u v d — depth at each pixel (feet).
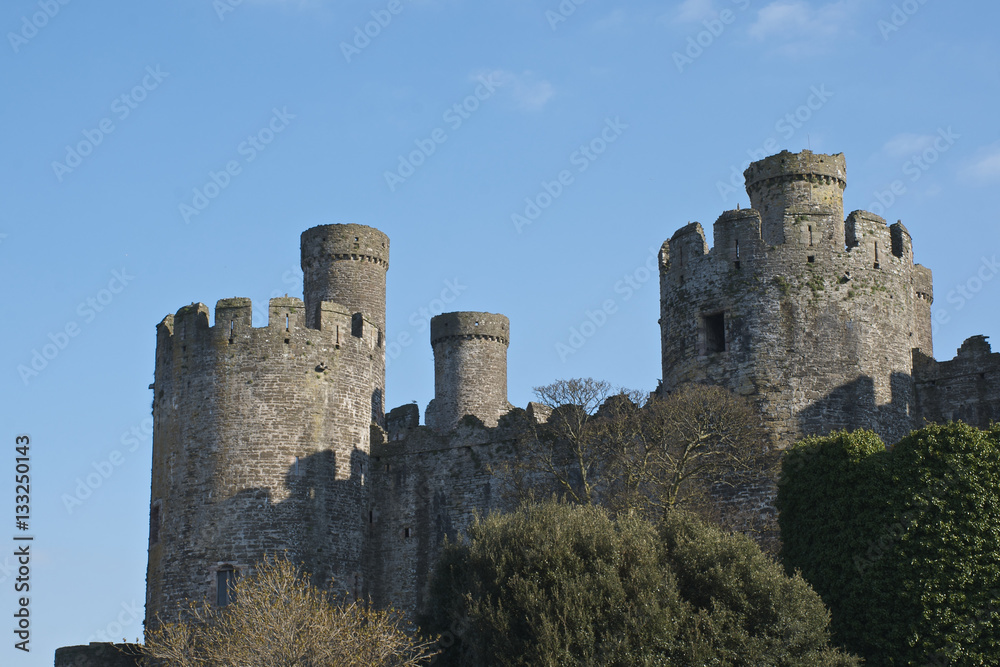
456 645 195.00
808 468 198.70
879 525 186.80
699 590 180.96
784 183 241.55
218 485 233.76
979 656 176.24
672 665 170.71
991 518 182.60
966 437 188.14
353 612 213.46
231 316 241.35
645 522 194.08
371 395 254.27
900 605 181.57
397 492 256.73
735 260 231.30
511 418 253.65
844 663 174.29
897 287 234.38
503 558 186.39
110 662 230.68
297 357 241.55
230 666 186.80
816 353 225.35
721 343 234.38
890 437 226.38
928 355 262.26
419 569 250.98
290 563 219.61
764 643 172.35
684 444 219.82
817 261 229.45
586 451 236.02
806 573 192.95
